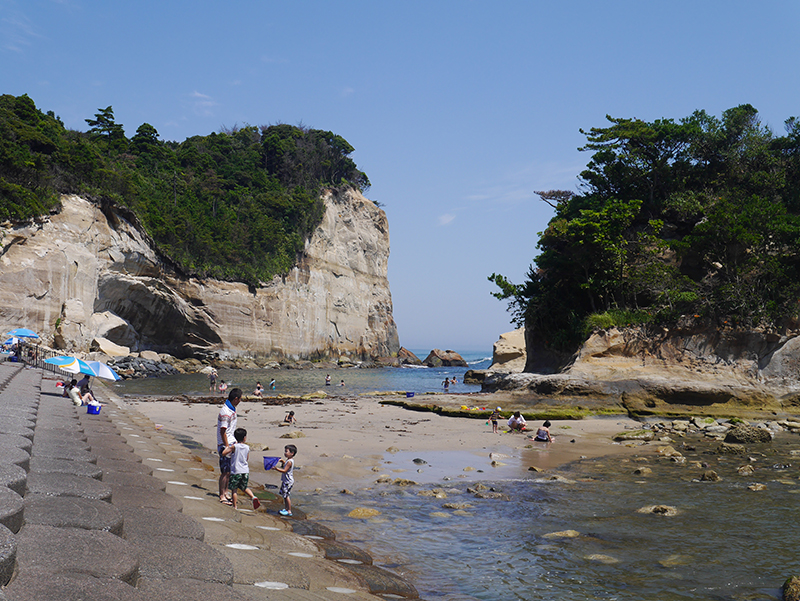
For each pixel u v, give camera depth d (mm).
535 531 11203
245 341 93562
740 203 49312
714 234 44750
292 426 26734
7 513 4871
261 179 112812
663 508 12633
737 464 19531
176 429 24422
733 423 32219
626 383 36812
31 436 10156
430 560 9367
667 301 43938
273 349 99062
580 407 35500
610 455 21281
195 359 86062
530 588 8258
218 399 40781
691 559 9617
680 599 7965
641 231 52125
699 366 41281
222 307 89688
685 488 15312
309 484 15016
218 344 90375
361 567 8336
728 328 41688
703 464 19203
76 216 66750
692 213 50500
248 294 94250
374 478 16109
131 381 58906
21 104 72500
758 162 53781
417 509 12727
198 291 86250
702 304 42469
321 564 7754
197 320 87062
